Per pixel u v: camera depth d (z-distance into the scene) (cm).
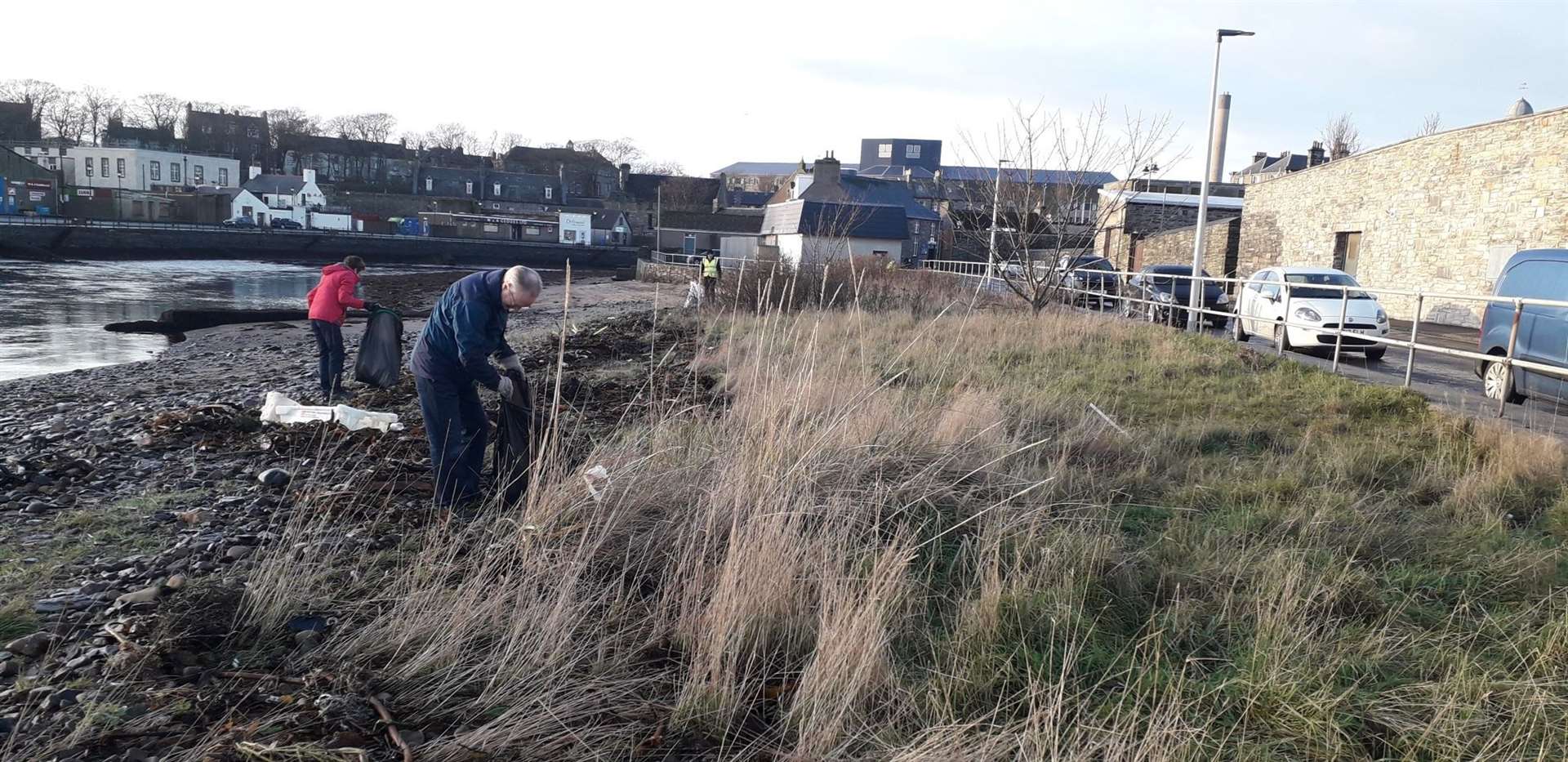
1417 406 823
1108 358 1178
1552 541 504
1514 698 341
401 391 1041
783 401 584
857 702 341
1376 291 1038
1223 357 1156
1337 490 588
